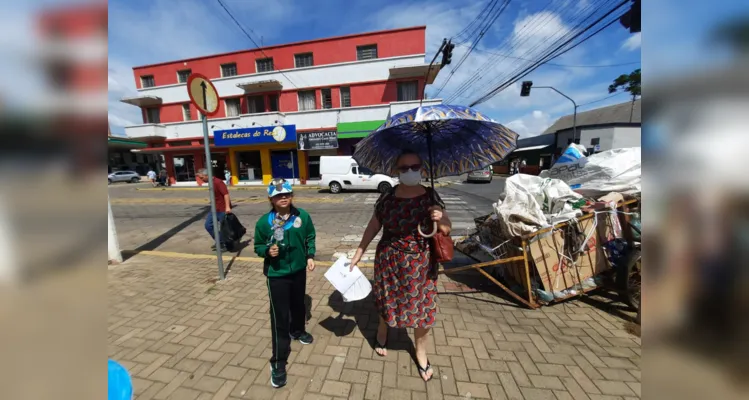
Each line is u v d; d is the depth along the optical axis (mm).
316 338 2848
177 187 20703
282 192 2309
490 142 2459
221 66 19719
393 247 2309
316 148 18109
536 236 3205
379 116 17906
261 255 2291
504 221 3379
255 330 2982
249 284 4047
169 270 4586
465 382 2297
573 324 3008
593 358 2523
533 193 3525
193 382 2312
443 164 2789
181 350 2678
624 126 18938
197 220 8883
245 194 15367
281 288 2371
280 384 2262
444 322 3078
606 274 3418
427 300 2293
